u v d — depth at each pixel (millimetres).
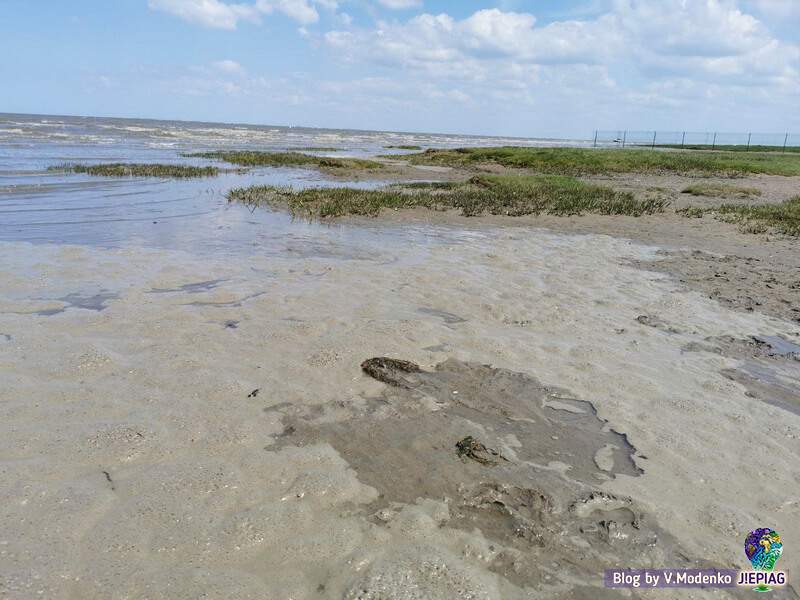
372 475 3463
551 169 27344
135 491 3178
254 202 13867
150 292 6531
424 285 7273
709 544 3055
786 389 4871
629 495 3418
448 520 3113
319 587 2625
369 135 114312
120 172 19000
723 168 28219
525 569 2811
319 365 4801
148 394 4207
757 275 8539
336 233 10539
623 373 5008
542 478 3537
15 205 12031
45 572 2572
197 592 2535
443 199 15211
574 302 6859
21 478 3207
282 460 3547
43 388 4203
